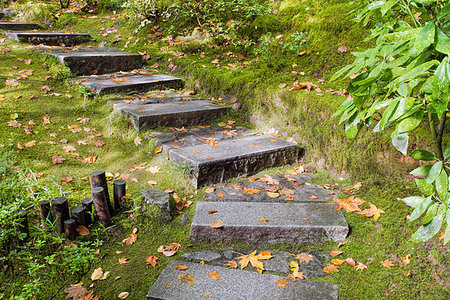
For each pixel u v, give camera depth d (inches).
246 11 209.8
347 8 179.2
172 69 209.2
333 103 136.1
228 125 166.2
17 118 146.1
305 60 175.0
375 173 121.1
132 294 81.7
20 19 276.8
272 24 201.8
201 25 218.5
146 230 103.7
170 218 106.7
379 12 65.7
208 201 114.3
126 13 258.2
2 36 223.6
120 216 107.4
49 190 105.7
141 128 148.8
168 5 242.1
